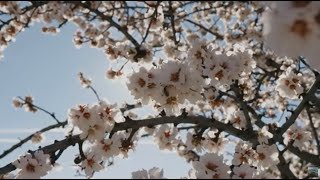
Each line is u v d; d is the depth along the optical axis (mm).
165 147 4258
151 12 6164
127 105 6117
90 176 3449
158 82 3283
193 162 2689
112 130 3416
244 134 4113
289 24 1902
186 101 3703
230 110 6238
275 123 5230
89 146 3549
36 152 3020
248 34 7836
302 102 4324
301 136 4840
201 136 4172
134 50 6035
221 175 2654
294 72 5027
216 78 3557
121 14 7875
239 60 3650
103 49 7117
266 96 7680
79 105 3373
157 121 3559
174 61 3352
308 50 1939
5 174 2979
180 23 7828
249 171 2627
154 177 2492
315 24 1868
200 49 3648
